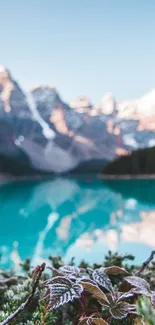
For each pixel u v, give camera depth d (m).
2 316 1.62
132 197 23.39
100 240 10.52
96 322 1.39
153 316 1.24
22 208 19.12
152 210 17.16
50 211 17.94
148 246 9.38
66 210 18.20
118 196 24.27
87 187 33.16
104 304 1.50
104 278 1.60
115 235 11.20
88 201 21.78
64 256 8.70
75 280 1.51
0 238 11.49
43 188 33.91
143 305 1.30
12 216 16.45
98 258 8.33
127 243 9.90
